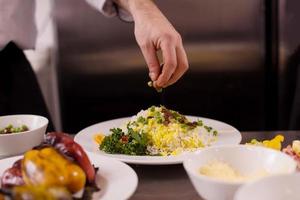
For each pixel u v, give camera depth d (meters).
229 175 0.65
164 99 2.07
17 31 1.55
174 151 0.94
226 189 0.60
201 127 1.03
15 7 1.53
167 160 0.85
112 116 2.09
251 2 1.97
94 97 2.07
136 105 2.08
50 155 0.65
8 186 0.65
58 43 2.00
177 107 2.08
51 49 2.05
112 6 1.32
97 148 0.96
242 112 2.11
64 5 1.96
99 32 1.98
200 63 2.03
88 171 0.69
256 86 2.07
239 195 0.54
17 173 0.66
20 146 0.92
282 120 2.09
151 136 0.98
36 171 0.61
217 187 0.61
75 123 2.11
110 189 0.69
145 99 2.07
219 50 2.02
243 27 2.00
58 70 2.04
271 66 2.05
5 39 1.52
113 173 0.75
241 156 0.72
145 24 1.06
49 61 2.06
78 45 2.00
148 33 1.05
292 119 1.71
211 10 1.96
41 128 0.95
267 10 1.98
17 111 1.59
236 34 2.00
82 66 2.03
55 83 2.09
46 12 2.01
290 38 2.01
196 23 1.98
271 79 2.07
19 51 1.57
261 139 1.02
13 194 0.52
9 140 0.90
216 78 2.05
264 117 2.12
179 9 1.96
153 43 1.04
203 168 0.68
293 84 2.04
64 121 2.11
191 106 2.08
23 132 0.92
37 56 2.05
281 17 1.98
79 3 1.95
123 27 1.97
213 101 2.08
